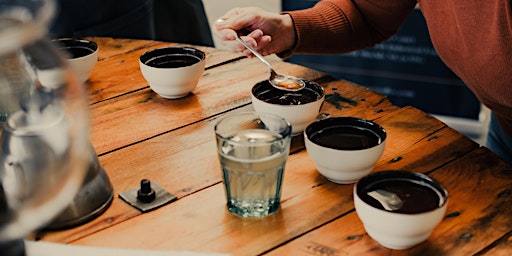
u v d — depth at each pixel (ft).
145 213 3.43
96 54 4.84
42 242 3.14
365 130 3.78
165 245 3.18
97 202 3.41
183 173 3.79
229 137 3.50
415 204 3.16
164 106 4.62
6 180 2.86
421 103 10.45
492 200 3.50
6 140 2.89
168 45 5.69
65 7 6.57
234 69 5.20
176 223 3.34
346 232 3.26
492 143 6.01
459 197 3.53
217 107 4.59
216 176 3.76
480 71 4.42
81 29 6.79
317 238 3.22
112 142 4.14
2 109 2.95
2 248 2.85
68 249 3.09
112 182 3.70
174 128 4.31
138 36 7.32
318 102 4.11
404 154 3.96
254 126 3.62
